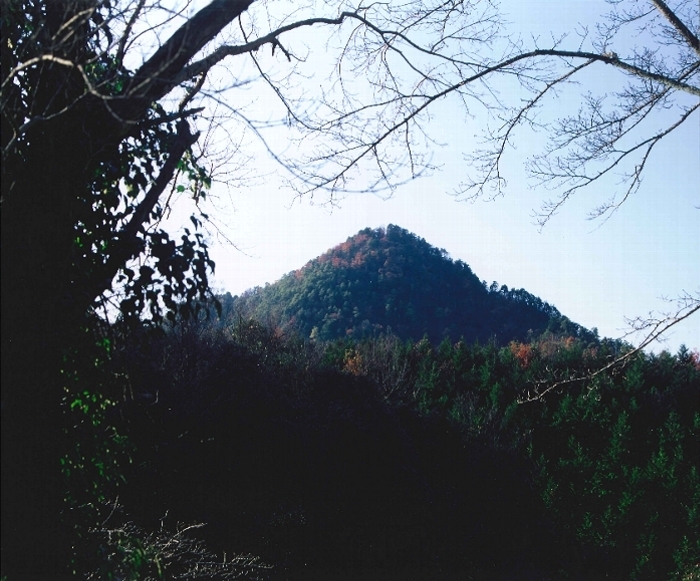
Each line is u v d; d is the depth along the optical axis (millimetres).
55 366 4684
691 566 22938
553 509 23422
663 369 29578
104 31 5047
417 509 20797
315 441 19438
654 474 23938
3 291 4336
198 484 16031
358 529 19688
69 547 4812
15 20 5012
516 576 21969
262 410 18812
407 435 21891
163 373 15430
